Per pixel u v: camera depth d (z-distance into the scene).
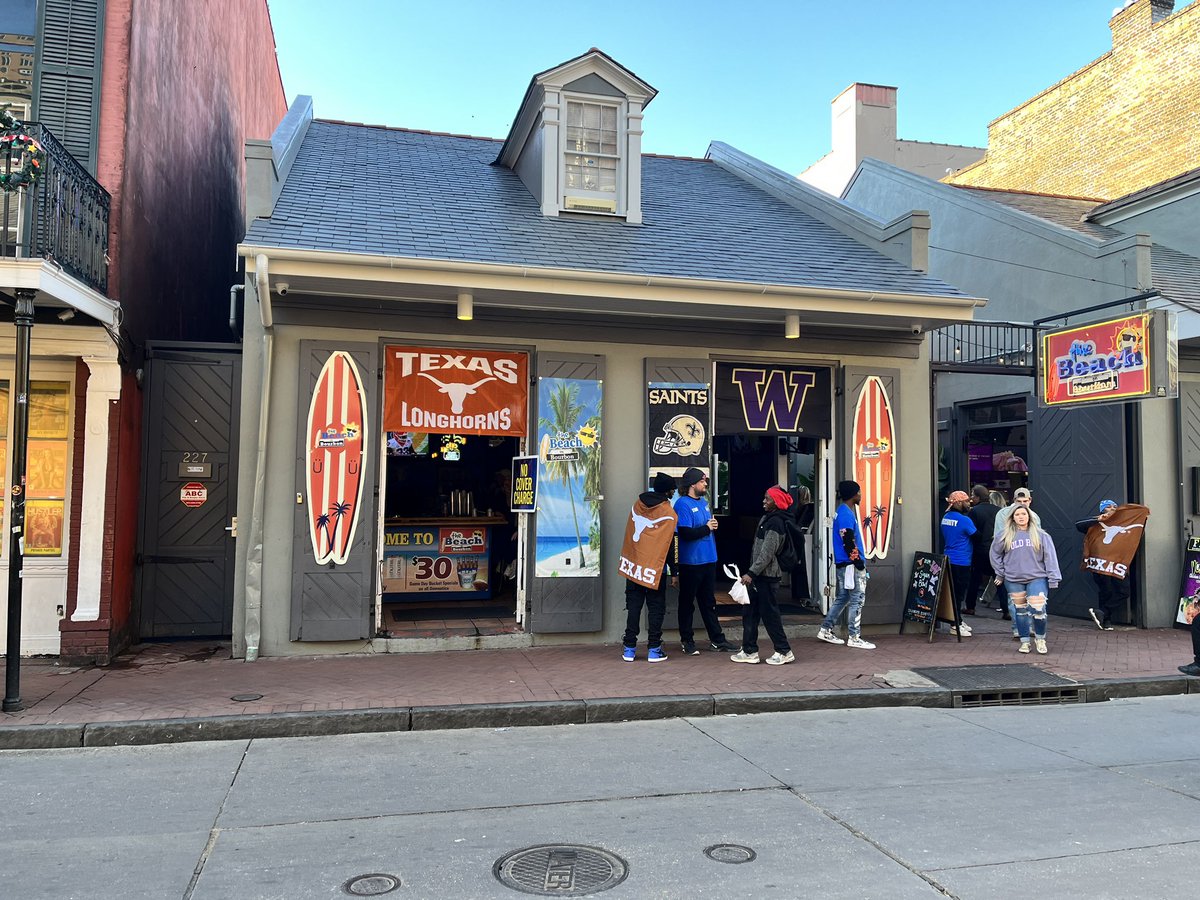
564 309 8.96
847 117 22.61
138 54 8.64
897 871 3.94
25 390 6.52
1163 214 13.22
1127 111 17.48
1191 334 9.82
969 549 9.64
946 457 13.40
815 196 11.73
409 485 10.97
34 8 8.27
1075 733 6.43
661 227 10.31
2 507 8.27
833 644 9.21
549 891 3.74
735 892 3.73
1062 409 11.45
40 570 8.22
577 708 6.69
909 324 9.55
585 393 9.03
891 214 15.12
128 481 8.63
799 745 6.05
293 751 5.88
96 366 8.14
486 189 10.62
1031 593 8.86
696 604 9.64
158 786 5.13
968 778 5.33
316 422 8.38
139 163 8.79
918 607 9.59
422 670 7.79
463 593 10.68
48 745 5.91
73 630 7.98
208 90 11.56
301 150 10.91
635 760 5.68
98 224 7.97
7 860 4.04
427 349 8.87
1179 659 8.62
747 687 7.30
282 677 7.47
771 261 9.56
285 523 8.38
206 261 11.69
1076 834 4.39
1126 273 10.60
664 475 8.62
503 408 9.07
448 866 3.99
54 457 8.38
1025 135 20.39
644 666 8.05
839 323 9.48
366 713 6.38
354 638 8.39
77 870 3.93
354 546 8.42
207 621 9.15
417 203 9.62
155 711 6.36
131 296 8.61
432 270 7.81
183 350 9.17
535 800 4.89
